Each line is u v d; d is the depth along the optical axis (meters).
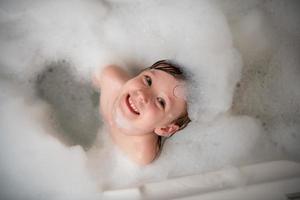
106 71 1.43
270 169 1.25
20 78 1.44
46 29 1.49
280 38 1.59
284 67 1.58
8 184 1.28
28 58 1.46
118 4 1.56
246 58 1.56
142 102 1.21
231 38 1.55
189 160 1.43
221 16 1.56
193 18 1.55
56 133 1.43
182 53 1.44
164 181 1.23
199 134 1.47
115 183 1.35
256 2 1.61
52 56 1.49
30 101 1.44
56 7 1.50
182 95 1.28
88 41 1.51
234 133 1.48
